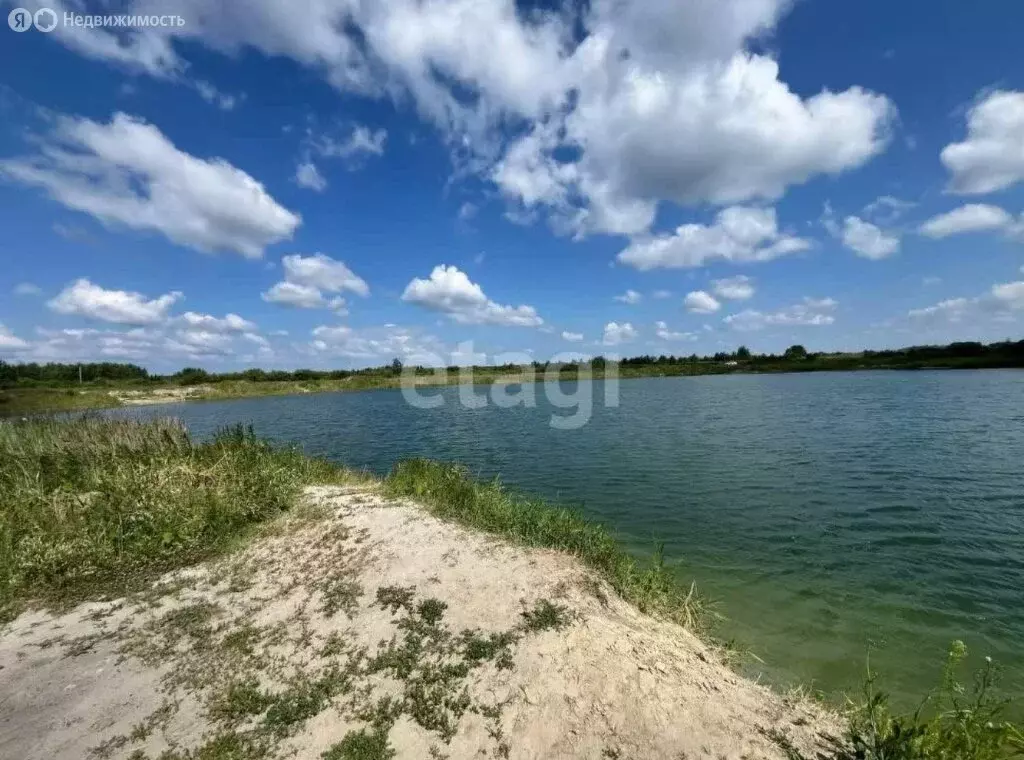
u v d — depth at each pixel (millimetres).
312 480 13141
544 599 6457
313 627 6297
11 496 10414
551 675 5133
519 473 19516
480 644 5664
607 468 19969
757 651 7340
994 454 20219
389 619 6293
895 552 11117
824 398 45906
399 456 24141
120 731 4840
